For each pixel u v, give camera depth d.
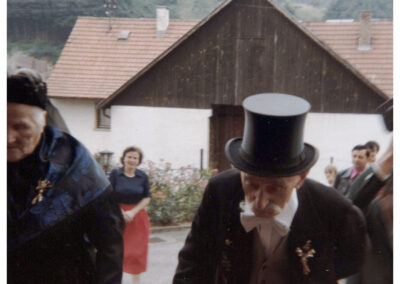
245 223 1.82
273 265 1.87
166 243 5.43
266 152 1.67
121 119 6.76
